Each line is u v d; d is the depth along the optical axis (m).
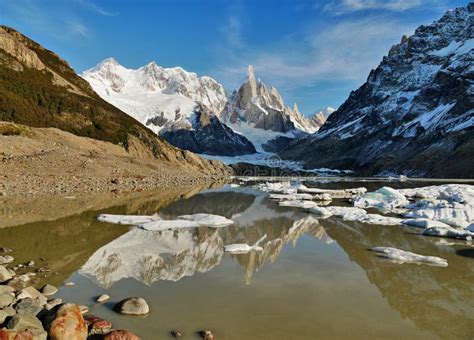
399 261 13.80
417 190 42.22
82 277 10.87
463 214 24.14
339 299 9.75
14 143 41.88
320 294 10.09
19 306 7.61
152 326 7.76
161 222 20.23
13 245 14.23
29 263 11.78
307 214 26.61
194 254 14.20
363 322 8.34
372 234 19.27
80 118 68.31
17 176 33.56
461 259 14.29
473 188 33.19
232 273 11.87
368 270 12.54
